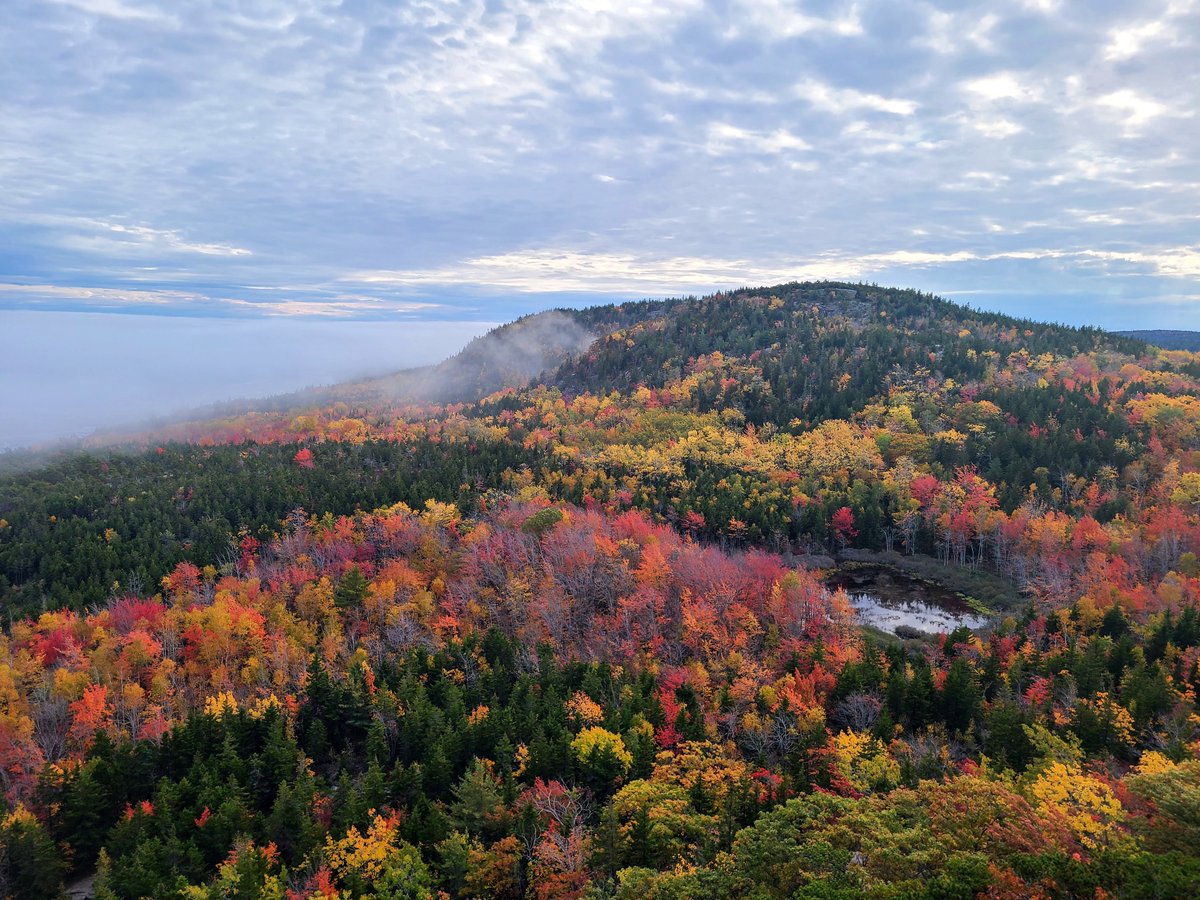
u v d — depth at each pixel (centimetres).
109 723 8756
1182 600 10625
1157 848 3562
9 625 11419
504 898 5425
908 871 3553
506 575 12075
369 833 5928
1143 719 6700
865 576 14425
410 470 18725
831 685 8238
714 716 7731
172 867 5750
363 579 11519
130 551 13800
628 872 4244
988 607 12838
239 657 10231
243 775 7069
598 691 8188
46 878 6128
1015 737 6512
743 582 11706
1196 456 16150
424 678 8875
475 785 6131
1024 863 3309
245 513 15650
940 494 15912
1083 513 14962
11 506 17062
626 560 12156
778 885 3694
